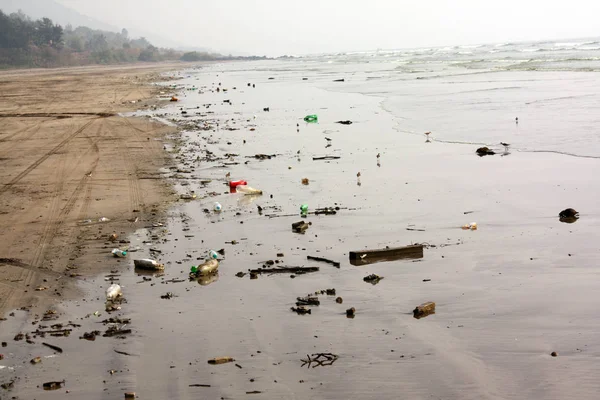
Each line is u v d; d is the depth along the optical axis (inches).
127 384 397.7
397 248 622.2
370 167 1026.1
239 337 458.0
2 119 1900.8
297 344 443.8
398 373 399.2
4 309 522.6
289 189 901.8
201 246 668.1
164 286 562.9
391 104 1886.1
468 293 521.3
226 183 953.5
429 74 3211.1
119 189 941.2
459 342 437.4
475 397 368.8
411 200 817.5
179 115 1883.6
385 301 512.4
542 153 1048.2
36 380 407.5
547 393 369.1
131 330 475.5
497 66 3476.9
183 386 393.1
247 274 584.1
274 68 5979.3
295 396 377.4
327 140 1306.6
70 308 521.3
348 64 5762.8
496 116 1455.5
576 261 579.2
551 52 5265.8
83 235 722.2
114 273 600.1
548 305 490.0
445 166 1003.3
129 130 1568.7
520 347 426.3
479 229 690.2
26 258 650.2
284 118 1712.6
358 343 441.4
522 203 776.9
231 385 392.2
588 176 882.1
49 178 1041.5
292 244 663.8
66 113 2020.2
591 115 1352.1
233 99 2402.8
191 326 479.2
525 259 593.3
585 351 415.2
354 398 372.2
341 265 598.2
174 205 836.6
